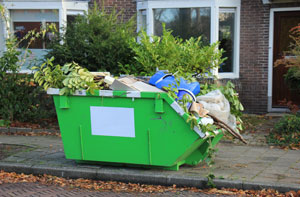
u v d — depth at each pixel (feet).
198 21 37.06
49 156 23.63
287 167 21.21
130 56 30.71
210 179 18.52
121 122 19.88
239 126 22.25
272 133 28.86
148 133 19.52
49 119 33.78
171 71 24.95
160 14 37.81
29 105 32.40
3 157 23.41
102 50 30.45
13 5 36.96
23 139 28.63
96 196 17.90
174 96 19.20
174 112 18.98
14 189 18.71
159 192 18.48
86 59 30.76
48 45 32.14
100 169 20.68
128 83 19.74
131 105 19.56
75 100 20.43
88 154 20.74
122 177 19.97
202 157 20.80
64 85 20.43
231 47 37.81
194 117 18.53
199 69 25.91
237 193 18.04
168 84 19.13
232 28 37.60
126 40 30.35
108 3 39.32
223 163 22.04
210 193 18.19
